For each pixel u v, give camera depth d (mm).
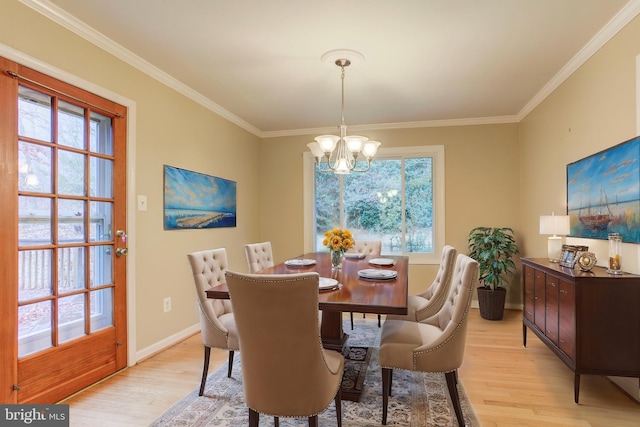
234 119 4516
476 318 4156
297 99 3896
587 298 2197
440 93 3709
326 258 3443
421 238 4926
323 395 1588
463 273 2000
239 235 4699
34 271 2154
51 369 2219
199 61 2955
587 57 2760
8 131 1994
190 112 3645
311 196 5266
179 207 3457
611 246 2277
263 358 1558
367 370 2729
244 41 2623
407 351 1971
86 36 2451
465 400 2277
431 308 2715
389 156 5008
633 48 2229
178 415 2107
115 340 2703
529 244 4207
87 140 2506
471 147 4672
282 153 5293
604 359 2182
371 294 1937
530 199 4156
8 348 1980
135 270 2910
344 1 2135
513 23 2389
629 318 2148
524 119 4324
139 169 2959
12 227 2010
